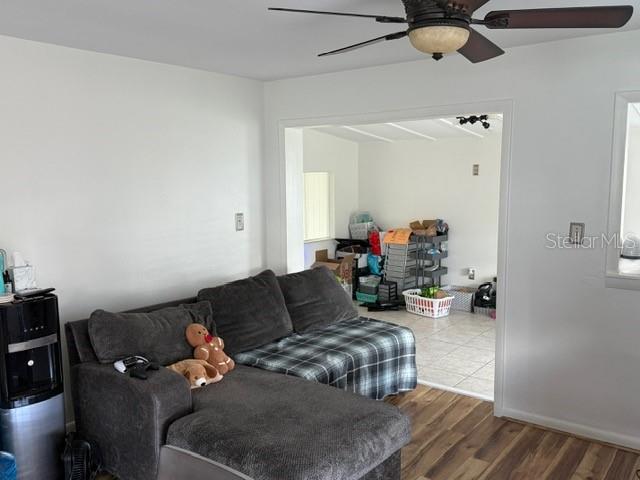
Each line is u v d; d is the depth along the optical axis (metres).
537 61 3.29
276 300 3.89
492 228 7.00
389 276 7.24
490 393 4.04
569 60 3.20
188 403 2.70
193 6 2.49
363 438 2.41
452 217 7.32
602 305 3.24
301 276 4.21
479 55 2.49
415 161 7.57
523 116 3.37
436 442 3.28
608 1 2.43
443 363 4.75
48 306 2.74
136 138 3.65
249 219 4.55
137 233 3.70
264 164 4.66
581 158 3.22
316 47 3.31
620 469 2.98
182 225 4.00
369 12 2.58
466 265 7.25
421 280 7.33
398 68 3.83
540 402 3.50
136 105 3.63
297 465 2.17
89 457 2.79
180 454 2.42
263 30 2.91
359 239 7.79
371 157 7.96
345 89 4.11
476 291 6.85
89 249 3.43
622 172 3.13
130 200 3.64
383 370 3.78
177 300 3.66
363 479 2.45
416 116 3.80
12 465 2.43
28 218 3.12
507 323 3.56
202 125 4.09
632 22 2.83
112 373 2.76
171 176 3.89
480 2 1.91
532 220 3.41
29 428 2.68
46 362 2.77
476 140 7.04
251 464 2.23
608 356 3.25
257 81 4.51
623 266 3.46
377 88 3.95
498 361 3.60
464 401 3.89
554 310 3.39
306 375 3.21
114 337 2.95
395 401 3.89
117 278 3.60
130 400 2.66
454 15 1.98
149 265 3.79
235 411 2.63
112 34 2.97
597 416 3.32
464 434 3.39
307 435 2.39
